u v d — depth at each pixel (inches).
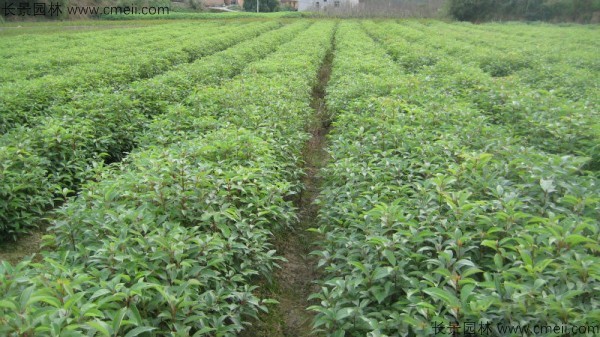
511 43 865.5
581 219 169.0
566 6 1740.9
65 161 299.0
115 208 186.9
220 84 513.3
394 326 133.8
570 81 470.6
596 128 268.1
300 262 227.6
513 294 126.1
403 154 261.0
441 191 185.2
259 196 222.7
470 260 152.3
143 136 324.5
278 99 389.4
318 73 686.5
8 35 1126.4
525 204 186.1
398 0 2394.2
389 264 160.2
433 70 528.7
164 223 172.2
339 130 349.1
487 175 209.6
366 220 179.9
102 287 132.4
